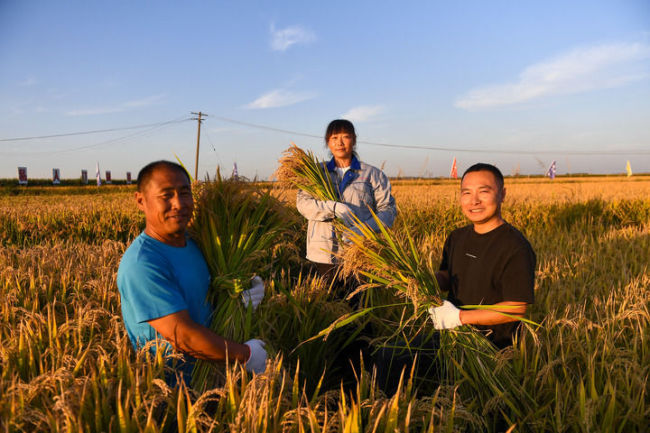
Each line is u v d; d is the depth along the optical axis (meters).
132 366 1.80
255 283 2.42
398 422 1.64
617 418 1.90
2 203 19.56
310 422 1.53
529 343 2.58
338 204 3.83
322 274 4.04
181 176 2.01
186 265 2.12
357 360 3.42
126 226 11.03
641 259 5.33
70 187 46.97
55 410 1.51
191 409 1.51
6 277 3.75
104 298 3.19
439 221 10.47
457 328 2.47
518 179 58.00
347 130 4.10
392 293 3.63
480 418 2.03
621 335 2.75
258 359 2.08
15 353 2.17
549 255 5.80
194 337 1.90
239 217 2.46
